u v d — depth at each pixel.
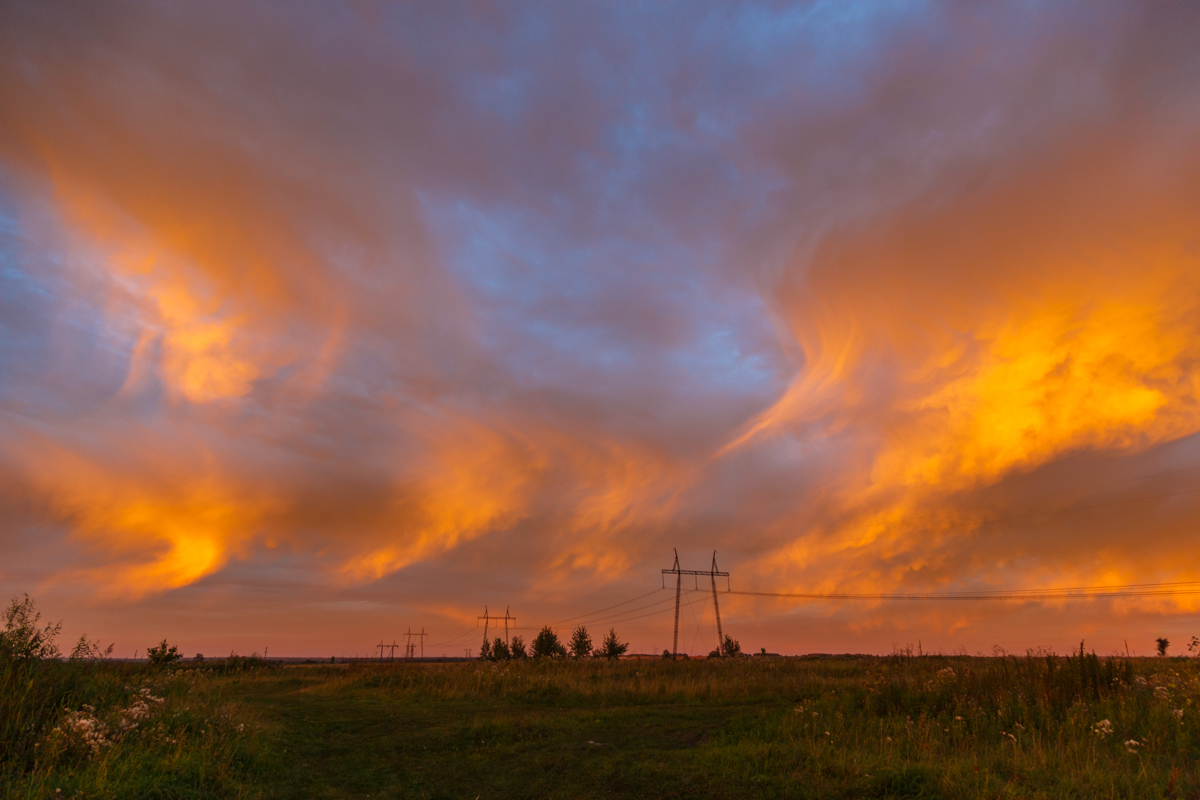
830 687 24.16
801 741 13.73
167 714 14.54
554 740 16.27
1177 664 21.20
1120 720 12.88
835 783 10.32
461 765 13.77
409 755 15.03
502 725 18.02
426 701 27.08
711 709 21.94
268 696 29.86
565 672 35.75
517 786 11.84
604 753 14.48
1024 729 13.05
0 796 8.75
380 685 32.75
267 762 13.12
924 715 14.23
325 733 18.22
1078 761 10.32
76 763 10.43
